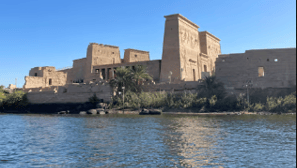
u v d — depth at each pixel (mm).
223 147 18203
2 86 79375
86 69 81000
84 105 60812
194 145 18859
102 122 34906
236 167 13781
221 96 52656
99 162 14750
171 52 65062
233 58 56969
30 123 35250
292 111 47531
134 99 56562
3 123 35344
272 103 48969
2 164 14555
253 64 55219
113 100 58656
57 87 68250
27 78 76500
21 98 69250
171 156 15820
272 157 15680
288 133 24141
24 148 18406
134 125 30750
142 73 60688
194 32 73250
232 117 40625
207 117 41000
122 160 15078
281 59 53562
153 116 44281
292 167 13781
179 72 63469
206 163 14445
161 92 57344
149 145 18953
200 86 54000
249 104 50250
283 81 52969
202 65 75500
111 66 76062
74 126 30766
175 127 28453
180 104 53000
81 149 17906
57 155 16359
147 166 13938
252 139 21172
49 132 25938
